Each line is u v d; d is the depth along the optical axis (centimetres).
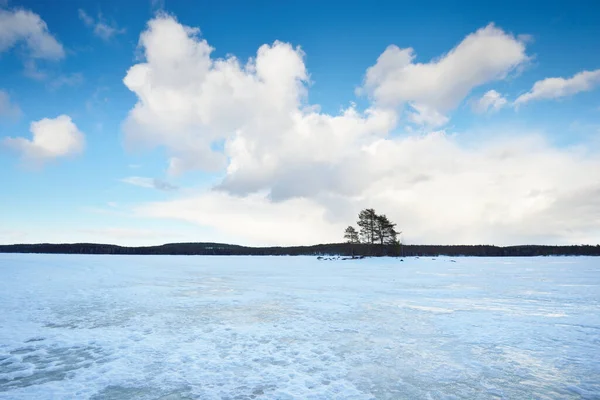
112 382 591
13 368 659
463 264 4756
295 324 1034
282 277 2639
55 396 538
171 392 551
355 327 998
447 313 1205
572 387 574
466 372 643
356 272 3203
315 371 645
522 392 555
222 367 663
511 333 931
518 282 2247
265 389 561
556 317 1134
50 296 1579
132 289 1848
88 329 964
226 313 1201
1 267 3300
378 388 568
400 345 818
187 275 2800
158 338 871
